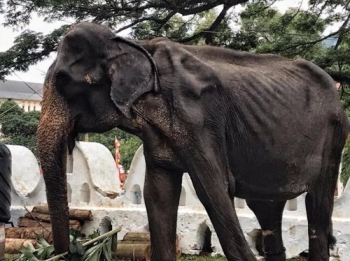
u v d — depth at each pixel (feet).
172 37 43.24
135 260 27.22
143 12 40.14
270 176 15.67
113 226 31.78
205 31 41.81
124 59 14.57
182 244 29.99
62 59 14.40
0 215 16.69
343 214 27.53
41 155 14.46
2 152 16.58
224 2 40.14
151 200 15.74
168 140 14.79
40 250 16.49
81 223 32.40
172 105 14.64
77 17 38.45
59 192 14.62
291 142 15.69
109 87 14.64
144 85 14.53
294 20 42.50
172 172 15.65
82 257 15.98
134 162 32.68
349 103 42.93
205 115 14.78
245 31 41.57
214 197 14.67
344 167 57.41
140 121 14.78
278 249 18.06
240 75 15.40
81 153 33.94
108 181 34.19
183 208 30.53
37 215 32.27
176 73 14.70
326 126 16.30
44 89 14.64
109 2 38.55
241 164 15.38
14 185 34.91
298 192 16.14
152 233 15.79
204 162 14.61
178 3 38.96
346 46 42.09
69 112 14.53
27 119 83.56
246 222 28.50
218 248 29.58
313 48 40.09
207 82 14.83
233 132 15.17
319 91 16.42
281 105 15.64
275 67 16.34
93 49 14.44
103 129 14.92
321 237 16.80
